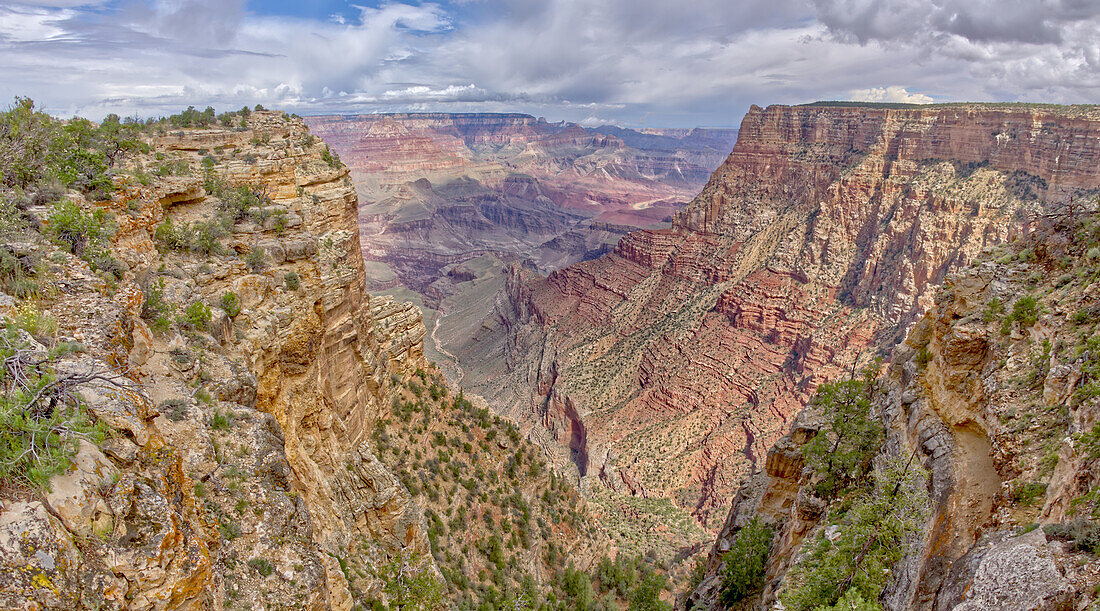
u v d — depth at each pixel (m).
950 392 23.19
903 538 20.64
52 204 18.23
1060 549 12.79
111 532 10.21
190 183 26.25
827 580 22.09
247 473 16.02
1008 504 16.55
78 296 14.87
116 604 9.71
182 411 15.36
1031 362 20.33
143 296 17.97
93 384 11.95
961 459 20.23
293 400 27.23
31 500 9.41
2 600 8.19
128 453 11.49
